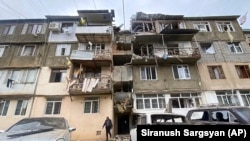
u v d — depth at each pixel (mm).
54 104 15016
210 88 16031
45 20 19578
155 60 16891
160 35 17969
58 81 16094
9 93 15188
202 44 18922
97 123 14086
